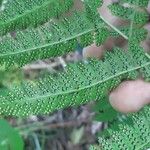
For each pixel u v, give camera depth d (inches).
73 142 14.8
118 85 6.8
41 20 6.6
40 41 6.4
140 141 5.8
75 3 6.8
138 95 6.9
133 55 6.5
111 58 6.4
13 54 6.3
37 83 6.0
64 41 6.5
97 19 6.7
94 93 6.2
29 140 13.8
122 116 8.5
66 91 6.1
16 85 6.0
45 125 14.1
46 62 12.3
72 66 6.2
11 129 9.8
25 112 5.9
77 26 6.6
